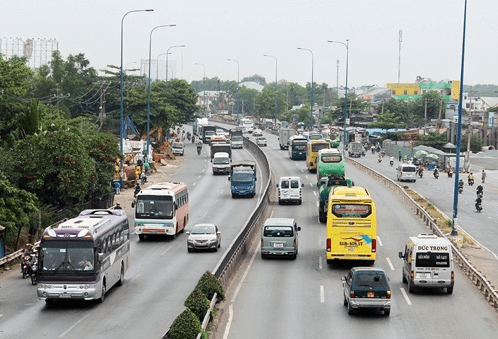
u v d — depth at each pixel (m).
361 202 62.22
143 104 179.50
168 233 77.00
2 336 41.53
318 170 121.31
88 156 81.06
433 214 98.56
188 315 38.28
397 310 49.38
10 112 86.44
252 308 49.25
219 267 52.84
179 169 156.00
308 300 51.81
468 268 62.16
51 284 47.81
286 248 67.06
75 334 41.97
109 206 96.44
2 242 64.38
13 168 76.81
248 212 98.94
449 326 45.44
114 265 53.56
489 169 174.62
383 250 72.75
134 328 43.25
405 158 182.62
